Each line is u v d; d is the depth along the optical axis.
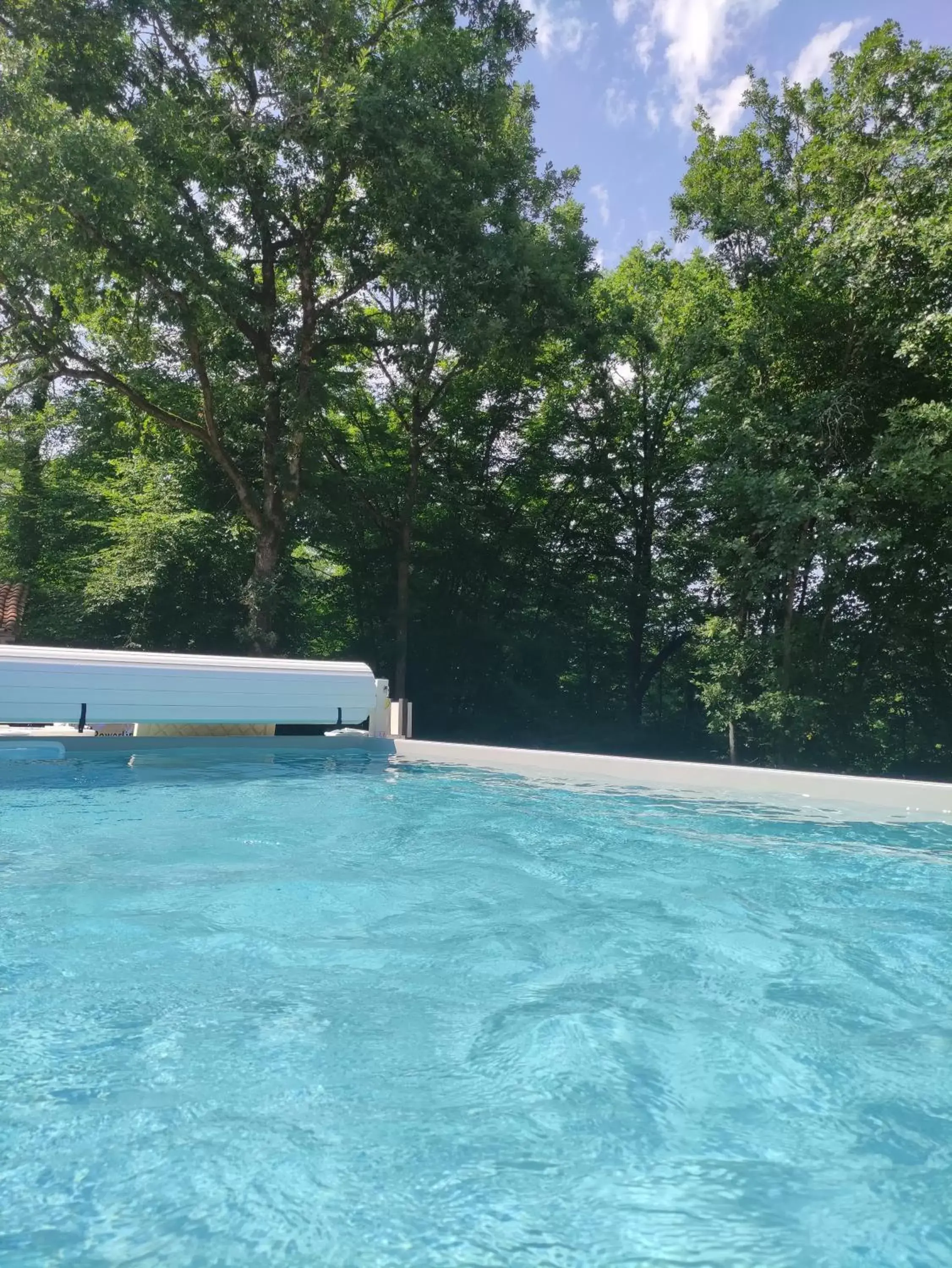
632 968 2.46
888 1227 1.28
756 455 13.77
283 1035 1.94
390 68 12.91
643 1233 1.25
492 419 18.94
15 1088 1.67
